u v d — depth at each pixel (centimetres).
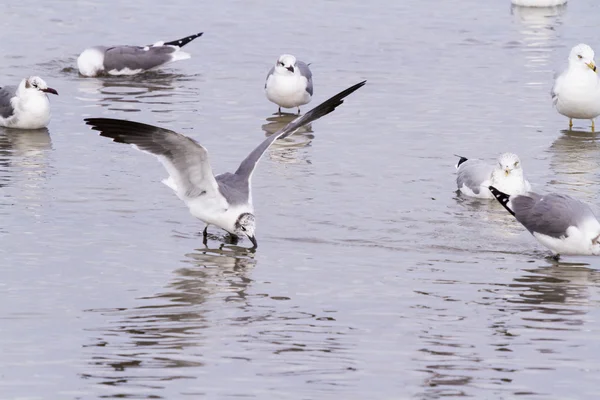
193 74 2609
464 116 2239
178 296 1294
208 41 2895
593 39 2908
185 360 1091
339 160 1953
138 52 2619
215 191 1491
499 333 1177
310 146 2042
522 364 1086
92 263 1413
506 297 1304
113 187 1770
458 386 1029
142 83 2536
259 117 2258
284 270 1404
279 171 1880
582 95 2159
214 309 1249
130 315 1224
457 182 1811
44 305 1253
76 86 2508
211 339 1151
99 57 2594
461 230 1599
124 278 1359
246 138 2084
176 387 1021
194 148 1444
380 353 1114
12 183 1775
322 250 1491
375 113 2262
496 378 1049
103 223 1589
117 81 2561
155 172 1864
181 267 1409
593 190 1791
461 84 2480
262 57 2742
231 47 2838
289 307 1262
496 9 3294
